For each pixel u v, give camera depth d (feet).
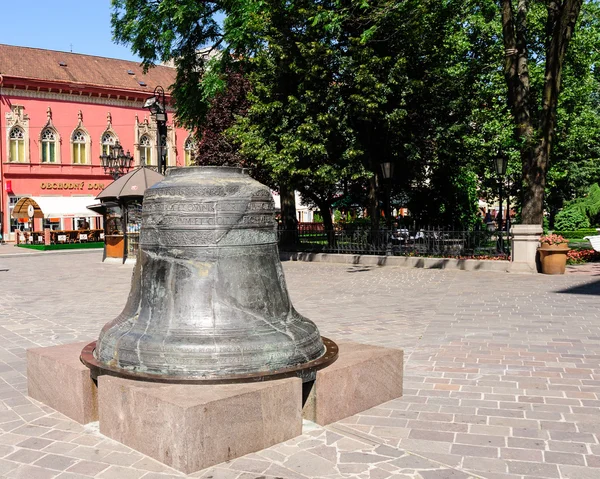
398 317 30.01
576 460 12.12
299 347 14.34
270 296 14.83
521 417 14.73
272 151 62.54
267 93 62.75
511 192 80.59
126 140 155.53
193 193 14.35
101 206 73.56
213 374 13.14
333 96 59.47
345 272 55.42
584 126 85.81
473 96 67.92
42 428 14.30
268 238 15.20
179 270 14.29
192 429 11.52
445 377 18.49
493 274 50.01
